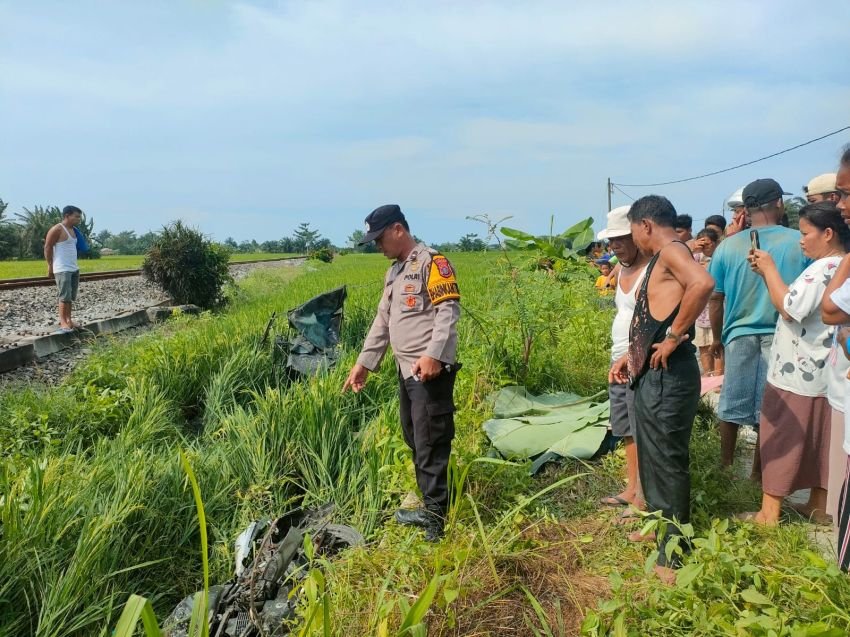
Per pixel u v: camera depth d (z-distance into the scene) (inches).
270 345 323.6
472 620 111.7
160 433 245.0
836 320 116.5
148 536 167.8
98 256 2933.1
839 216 138.3
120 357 313.3
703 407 225.0
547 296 275.3
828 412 142.3
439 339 147.6
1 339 382.3
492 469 173.9
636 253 162.9
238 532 177.2
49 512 151.6
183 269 661.9
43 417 228.4
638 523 139.4
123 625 70.4
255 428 217.3
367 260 2098.9
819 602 101.0
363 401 250.8
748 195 176.1
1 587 135.4
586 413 221.3
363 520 176.4
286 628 127.0
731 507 162.9
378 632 99.3
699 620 98.9
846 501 109.6
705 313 291.0
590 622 99.7
